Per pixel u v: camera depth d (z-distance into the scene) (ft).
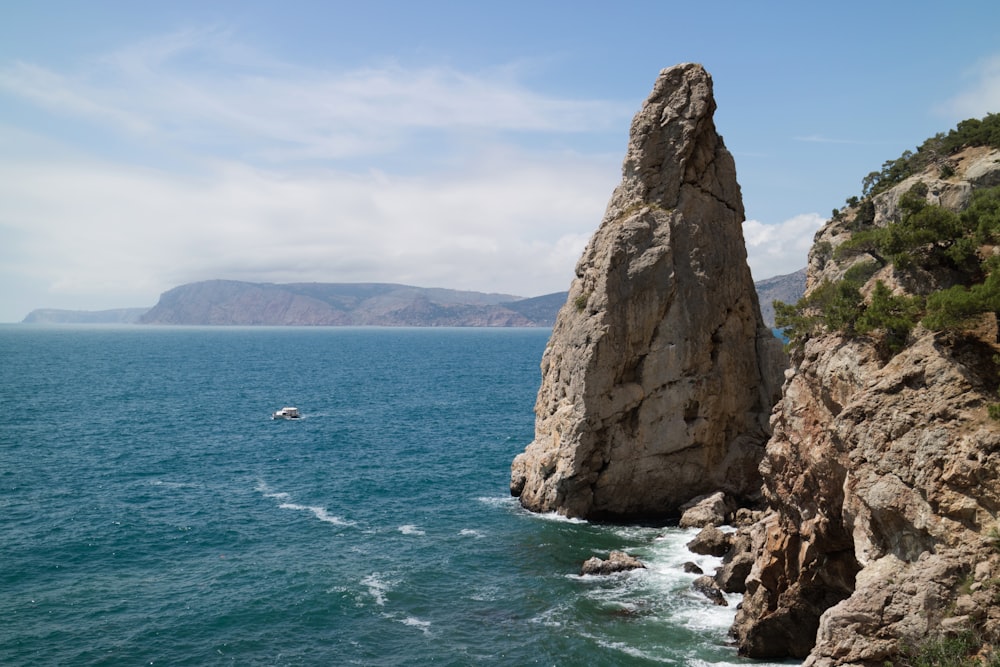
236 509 217.15
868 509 97.60
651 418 208.74
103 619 141.69
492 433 348.79
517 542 186.70
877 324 107.86
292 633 137.28
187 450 300.40
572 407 210.38
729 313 216.74
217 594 154.10
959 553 85.87
